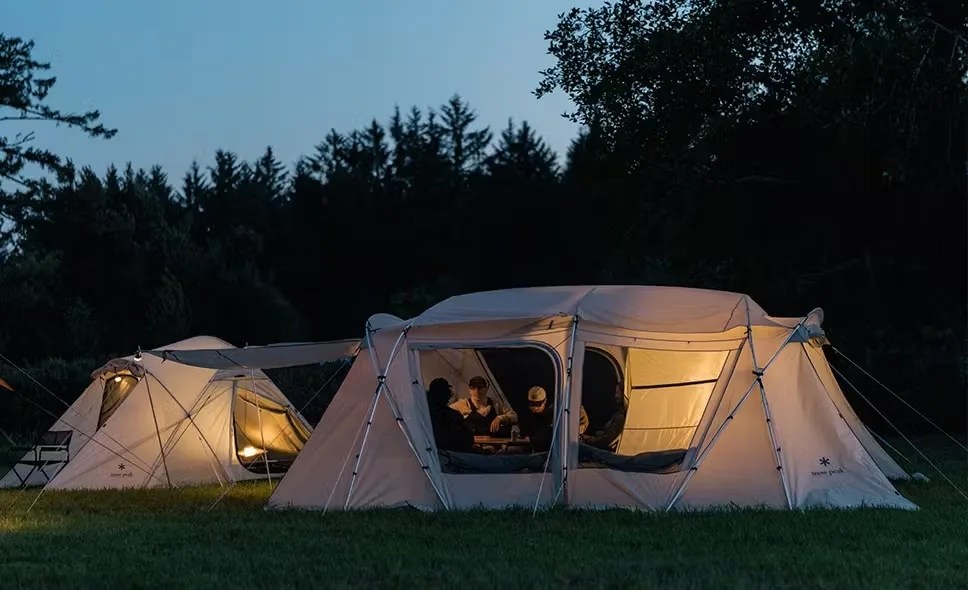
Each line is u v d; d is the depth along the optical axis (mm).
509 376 11820
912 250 19500
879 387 22453
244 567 7250
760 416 9867
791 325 10242
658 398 10977
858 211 19422
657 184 21625
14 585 6758
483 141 67250
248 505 10859
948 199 18500
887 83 17531
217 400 13602
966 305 20531
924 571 6863
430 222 53469
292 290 50438
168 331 33906
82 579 6898
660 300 10250
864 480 9938
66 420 14062
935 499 10578
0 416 22484
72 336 33438
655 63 20031
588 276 44938
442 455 10078
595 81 21125
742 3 19344
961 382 22422
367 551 7785
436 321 10234
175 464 13094
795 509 9461
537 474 9883
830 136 18891
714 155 20266
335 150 67688
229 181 63688
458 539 8234
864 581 6508
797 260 21172
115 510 10688
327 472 10172
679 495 9602
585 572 6887
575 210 45250
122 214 38938
